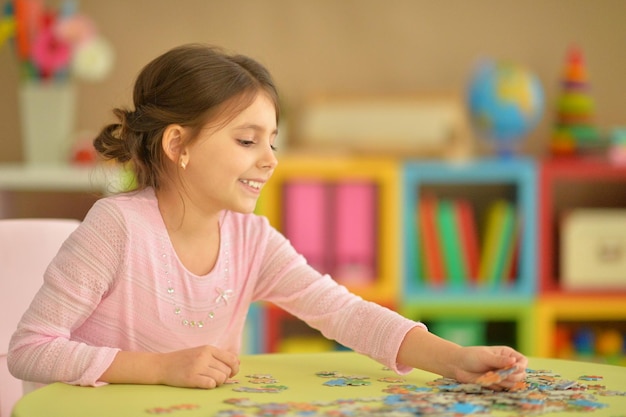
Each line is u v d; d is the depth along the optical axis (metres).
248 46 3.84
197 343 1.57
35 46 3.45
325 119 3.55
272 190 3.42
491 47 3.84
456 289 3.46
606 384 1.28
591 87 3.87
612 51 3.86
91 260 1.44
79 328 1.51
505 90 3.51
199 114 1.43
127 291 1.49
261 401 1.17
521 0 3.84
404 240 3.44
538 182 3.47
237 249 1.59
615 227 3.53
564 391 1.23
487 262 3.54
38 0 3.78
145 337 1.52
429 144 3.47
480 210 3.90
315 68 3.84
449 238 3.53
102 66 3.55
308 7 3.84
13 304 1.75
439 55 3.84
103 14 3.81
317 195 3.47
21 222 1.79
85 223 1.48
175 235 1.52
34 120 3.50
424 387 1.27
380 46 3.84
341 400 1.17
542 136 3.85
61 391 1.25
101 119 3.81
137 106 1.53
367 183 3.48
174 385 1.28
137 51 3.82
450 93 3.70
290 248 1.64
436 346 1.37
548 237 3.49
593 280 3.53
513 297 3.46
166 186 1.51
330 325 1.51
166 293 1.51
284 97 3.70
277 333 3.47
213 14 3.83
